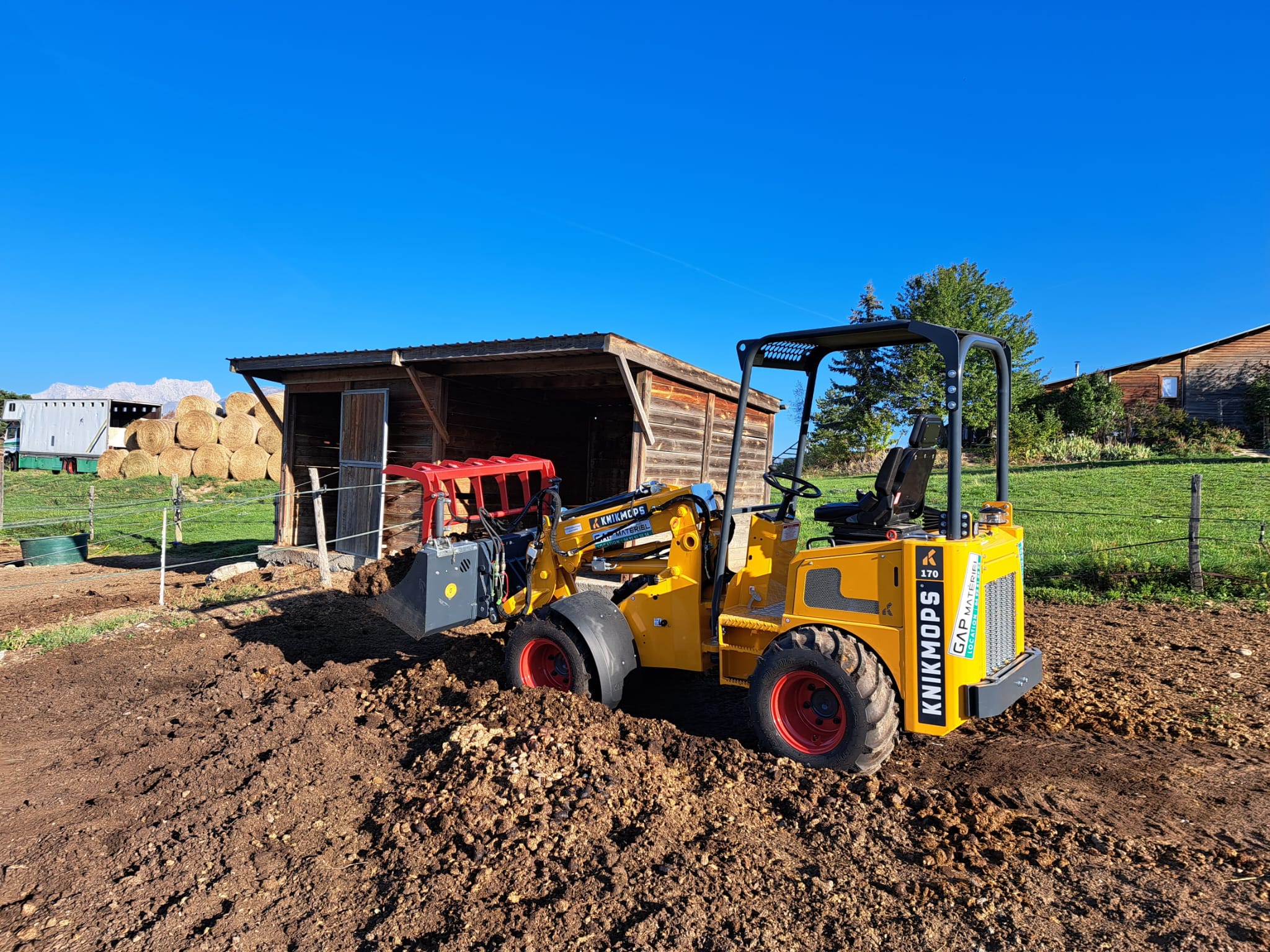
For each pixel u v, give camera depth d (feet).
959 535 12.79
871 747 12.76
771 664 13.78
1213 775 13.69
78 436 106.32
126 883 11.01
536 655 17.48
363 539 34.42
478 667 19.71
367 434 34.35
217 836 12.16
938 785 13.48
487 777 13.10
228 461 88.22
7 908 10.61
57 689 20.43
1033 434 93.56
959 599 12.35
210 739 16.26
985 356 103.60
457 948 9.15
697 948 9.07
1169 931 9.13
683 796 12.83
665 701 18.61
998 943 9.05
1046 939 9.09
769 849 11.19
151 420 92.12
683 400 31.30
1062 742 15.37
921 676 12.60
